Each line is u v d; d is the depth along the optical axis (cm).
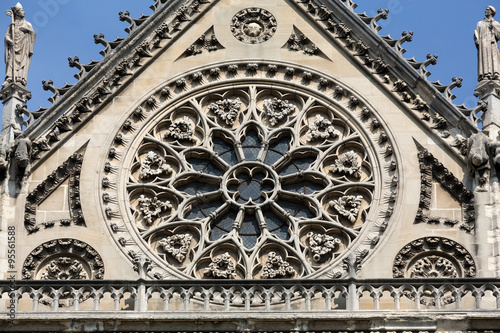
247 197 5234
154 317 4672
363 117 5322
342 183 5194
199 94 5400
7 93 5325
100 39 5450
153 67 5416
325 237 5081
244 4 5562
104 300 4878
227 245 5081
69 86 5338
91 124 5278
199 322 4678
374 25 5466
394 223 5050
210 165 5303
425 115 5272
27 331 4681
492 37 5431
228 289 4766
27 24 5456
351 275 4756
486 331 4666
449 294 4912
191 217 5178
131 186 5178
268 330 4669
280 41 5491
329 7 5516
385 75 5375
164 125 5347
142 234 5075
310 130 5331
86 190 5131
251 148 5338
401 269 4969
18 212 5075
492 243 4988
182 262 5053
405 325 4672
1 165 5112
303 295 4753
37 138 5222
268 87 5412
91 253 4997
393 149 5222
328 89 5397
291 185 5256
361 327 4669
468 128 5225
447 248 5003
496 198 5069
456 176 5147
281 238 5141
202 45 5488
